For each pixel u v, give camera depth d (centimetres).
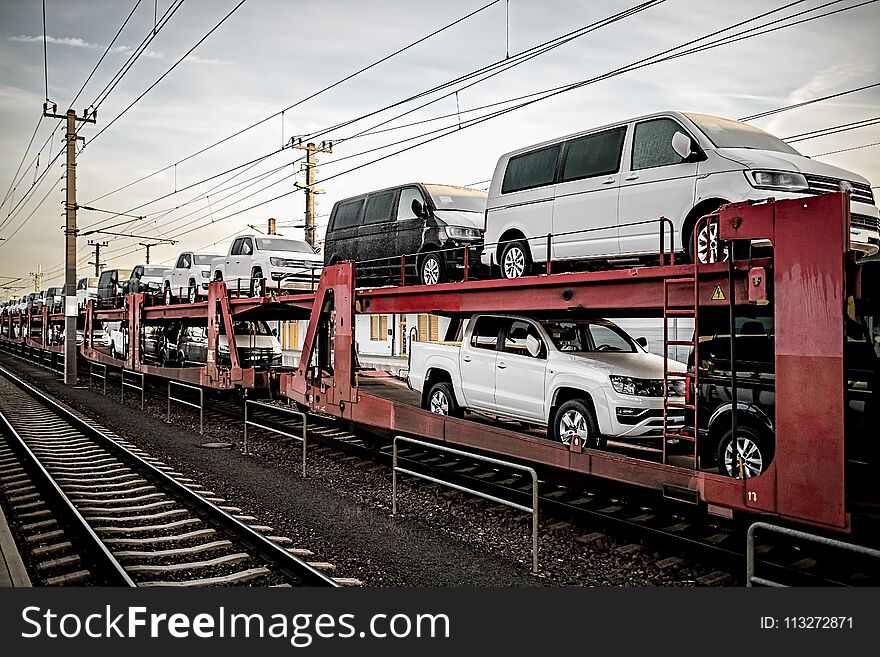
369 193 1471
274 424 1512
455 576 652
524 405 943
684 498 673
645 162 864
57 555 716
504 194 1054
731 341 643
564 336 953
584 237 920
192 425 1583
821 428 562
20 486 1012
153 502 923
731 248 649
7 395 2217
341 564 683
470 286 1010
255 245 2033
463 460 1133
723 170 774
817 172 774
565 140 973
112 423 1620
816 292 568
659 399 816
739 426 682
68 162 2806
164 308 2081
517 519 830
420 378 1129
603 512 832
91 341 2734
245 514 862
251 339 2006
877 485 568
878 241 791
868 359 576
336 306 1205
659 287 753
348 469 1116
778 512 592
